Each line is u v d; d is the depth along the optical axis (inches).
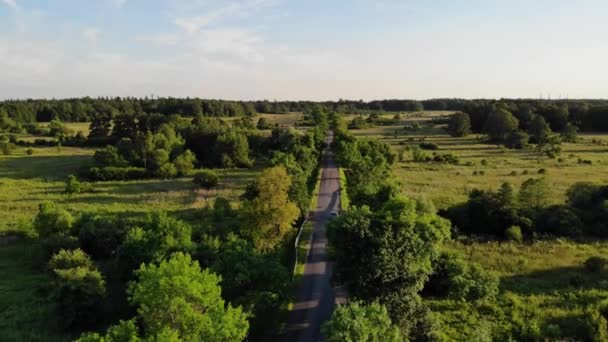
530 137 5615.2
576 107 7347.4
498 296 1502.2
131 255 1609.3
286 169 2400.3
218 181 3499.0
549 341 1198.9
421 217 1434.5
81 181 3745.1
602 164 3988.7
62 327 1382.9
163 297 968.3
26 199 2984.7
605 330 1224.8
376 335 944.9
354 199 2300.7
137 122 6102.4
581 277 1617.9
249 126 6619.1
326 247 1941.4
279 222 1828.2
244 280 1284.4
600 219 2213.3
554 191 2854.3
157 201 2893.7
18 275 1743.4
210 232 1931.6
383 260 1228.5
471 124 7071.9
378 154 3523.6
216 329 938.7
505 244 2018.9
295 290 1534.2
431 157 4552.2
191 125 5536.4
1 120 7081.7
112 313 1461.6
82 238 1905.8
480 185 3181.6
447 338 1235.2
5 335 1315.2
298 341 1231.5
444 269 1539.1
